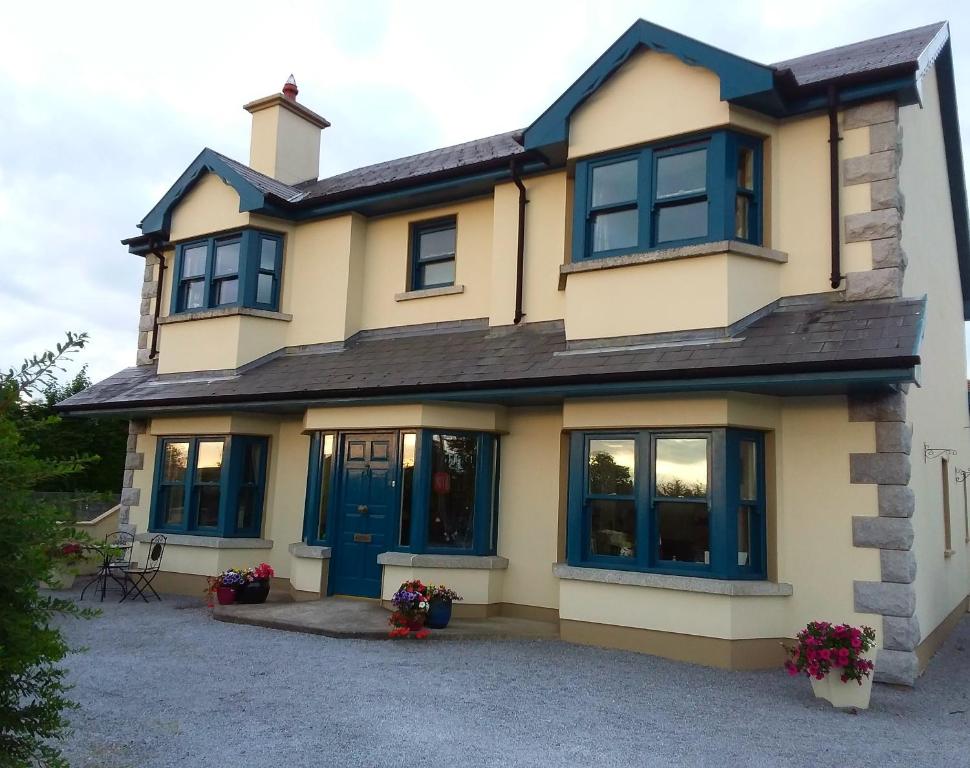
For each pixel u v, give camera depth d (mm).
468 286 12586
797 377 8109
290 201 13906
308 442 13438
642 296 9852
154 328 15711
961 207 13859
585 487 10000
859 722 6898
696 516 9203
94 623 10531
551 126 10773
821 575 8836
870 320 8562
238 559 13266
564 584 9883
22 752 4316
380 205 13414
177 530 13852
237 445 13445
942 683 8539
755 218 9828
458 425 11180
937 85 12430
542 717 6613
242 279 13758
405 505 11391
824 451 8992
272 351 13914
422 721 6379
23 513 4109
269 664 8203
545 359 10305
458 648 9156
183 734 5977
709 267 9398
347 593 11883
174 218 15062
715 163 9602
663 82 10039
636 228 10242
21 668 4059
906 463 8547
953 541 12367
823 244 9500
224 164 14062
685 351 9164
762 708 7219
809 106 9617
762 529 9180
